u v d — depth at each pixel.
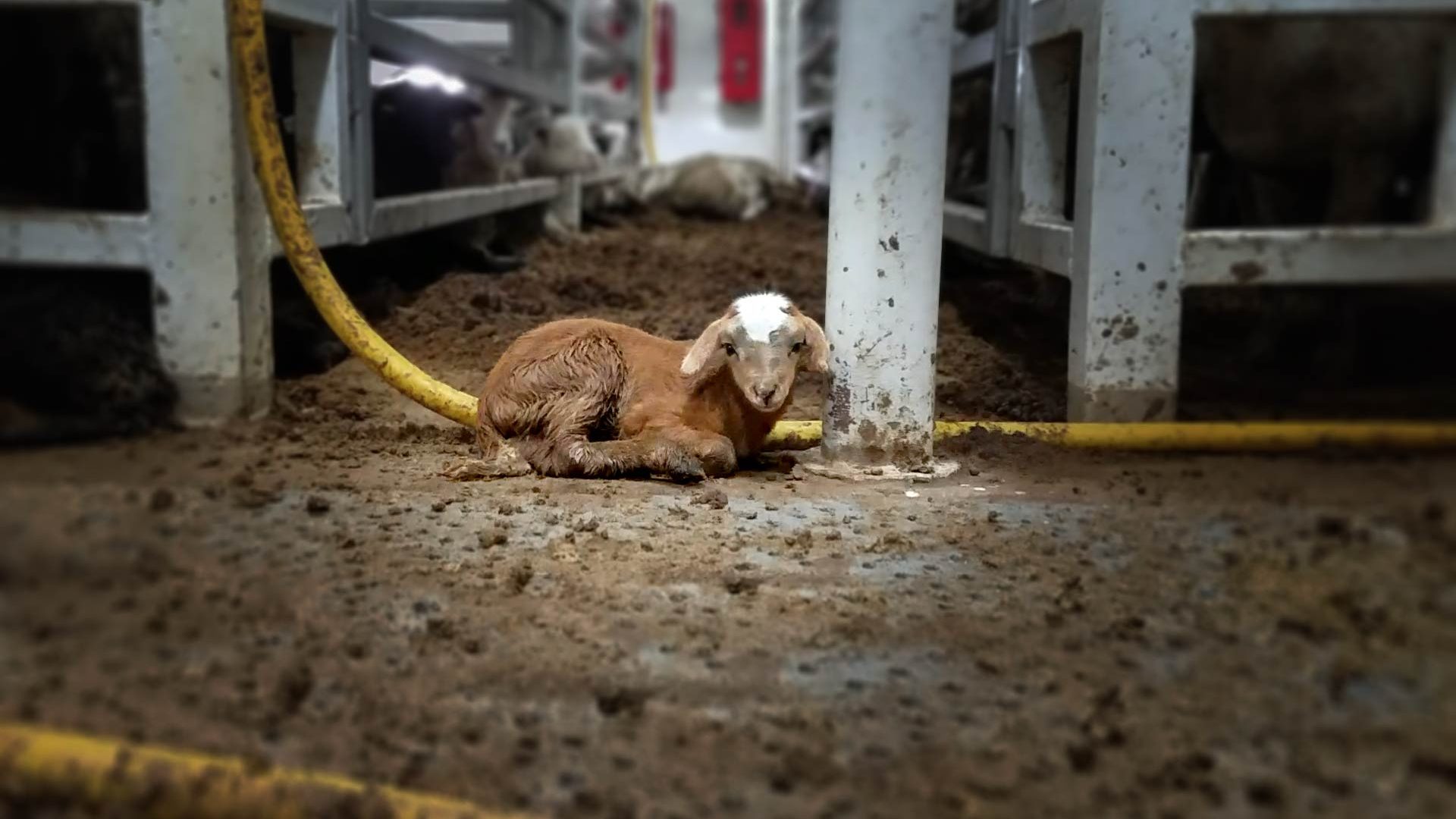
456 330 2.23
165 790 0.81
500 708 0.94
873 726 0.92
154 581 1.06
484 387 1.69
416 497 1.42
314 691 0.95
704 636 1.07
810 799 0.82
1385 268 1.17
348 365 1.99
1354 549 1.08
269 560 1.17
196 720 0.89
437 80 2.74
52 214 1.49
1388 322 1.25
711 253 3.46
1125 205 1.64
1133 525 1.31
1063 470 1.57
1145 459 1.58
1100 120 1.63
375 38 2.18
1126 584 1.17
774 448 1.75
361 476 1.49
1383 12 1.13
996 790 0.83
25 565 1.02
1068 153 2.16
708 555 1.26
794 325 1.51
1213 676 0.98
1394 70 1.17
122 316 1.56
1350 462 1.24
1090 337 1.68
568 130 3.71
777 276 3.04
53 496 1.17
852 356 1.58
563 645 1.04
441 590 1.14
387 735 0.89
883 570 1.22
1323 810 0.80
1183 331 1.78
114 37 1.54
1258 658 0.99
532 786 0.83
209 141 1.56
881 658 1.03
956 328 2.29
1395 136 1.22
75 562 1.04
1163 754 0.87
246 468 1.43
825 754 0.87
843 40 1.53
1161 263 1.64
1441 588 0.99
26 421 1.30
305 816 0.80
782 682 0.98
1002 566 1.23
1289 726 0.89
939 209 1.55
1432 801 0.79
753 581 1.17
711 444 1.54
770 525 1.37
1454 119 1.09
